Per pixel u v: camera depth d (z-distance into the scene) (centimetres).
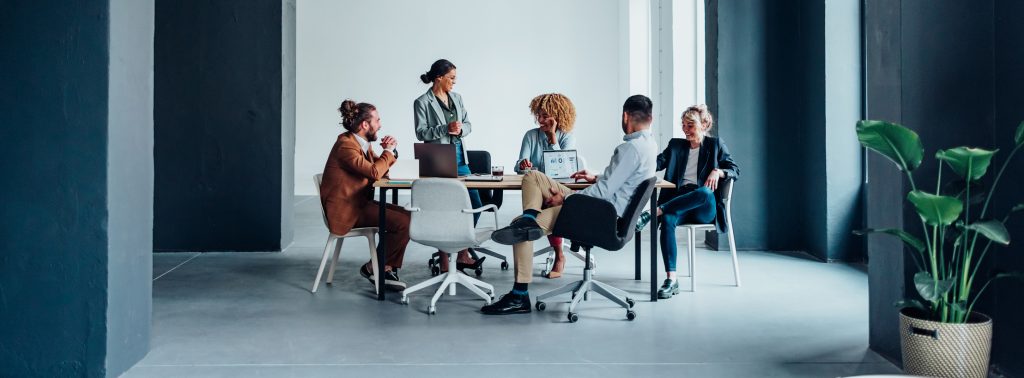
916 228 337
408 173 515
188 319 442
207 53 702
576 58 1582
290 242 761
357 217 520
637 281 564
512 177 538
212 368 347
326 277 581
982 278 336
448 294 515
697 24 1125
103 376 322
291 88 750
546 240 761
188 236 709
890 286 355
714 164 533
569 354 370
